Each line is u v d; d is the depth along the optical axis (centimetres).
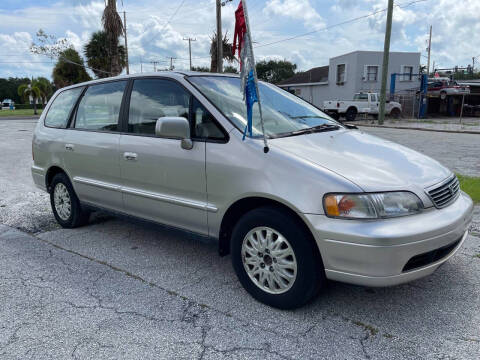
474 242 427
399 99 3017
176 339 273
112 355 258
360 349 258
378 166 297
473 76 6006
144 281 362
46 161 514
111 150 416
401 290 333
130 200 407
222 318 298
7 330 287
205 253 425
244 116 347
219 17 2295
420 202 277
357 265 264
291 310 306
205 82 377
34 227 523
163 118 331
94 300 328
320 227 271
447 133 1816
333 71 3550
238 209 332
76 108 482
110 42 1762
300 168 286
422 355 251
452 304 309
